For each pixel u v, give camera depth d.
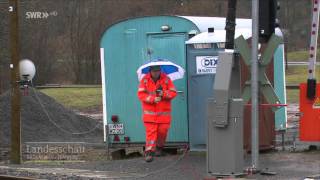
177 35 23.27
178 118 23.09
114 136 24.45
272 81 22.84
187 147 23.02
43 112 34.84
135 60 24.00
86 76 111.25
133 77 24.08
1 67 36.91
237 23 26.78
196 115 22.52
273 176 17.80
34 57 79.69
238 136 16.58
